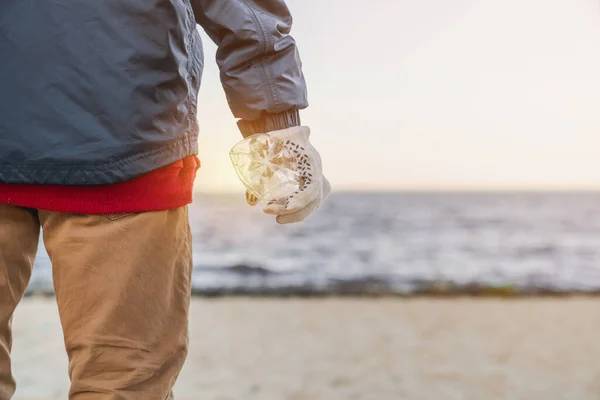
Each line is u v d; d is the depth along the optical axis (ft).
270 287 41.09
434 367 14.65
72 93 3.13
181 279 3.64
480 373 14.08
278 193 3.96
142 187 3.35
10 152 3.13
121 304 3.31
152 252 3.40
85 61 3.12
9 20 3.12
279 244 81.25
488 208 149.89
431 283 45.65
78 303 3.31
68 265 3.31
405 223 110.22
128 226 3.33
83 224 3.30
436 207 152.25
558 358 15.87
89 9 3.13
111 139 3.17
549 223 114.21
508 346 17.52
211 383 12.79
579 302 29.96
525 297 33.30
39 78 3.11
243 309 26.04
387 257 69.10
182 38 3.30
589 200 187.62
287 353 16.05
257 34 3.84
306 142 4.04
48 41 3.11
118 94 3.16
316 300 30.50
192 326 20.54
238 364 14.61
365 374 13.84
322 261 65.26
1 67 3.13
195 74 3.61
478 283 46.01
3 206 3.31
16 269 3.39
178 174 3.58
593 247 79.97
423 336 19.11
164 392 3.47
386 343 17.76
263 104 3.95
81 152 3.13
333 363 14.93
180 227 3.61
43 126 3.12
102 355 3.29
